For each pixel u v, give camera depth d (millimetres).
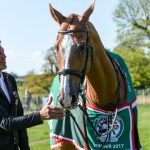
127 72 5633
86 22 4820
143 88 46875
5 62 5023
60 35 4746
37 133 15555
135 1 43281
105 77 5125
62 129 5609
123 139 5289
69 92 4520
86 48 4730
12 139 4945
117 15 43688
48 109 4586
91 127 5305
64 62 4609
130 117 5312
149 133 14047
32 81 52562
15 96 5016
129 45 44406
